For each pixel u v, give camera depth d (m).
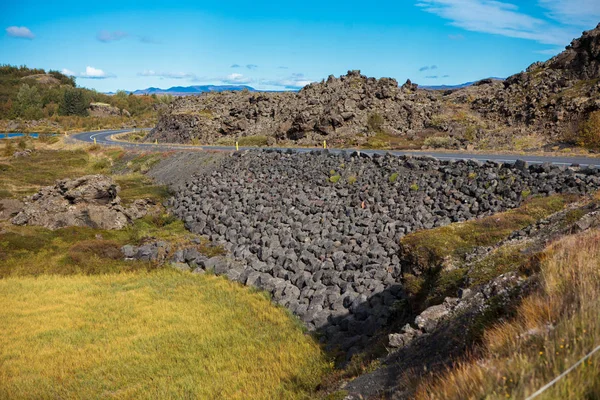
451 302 11.19
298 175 32.47
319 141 51.69
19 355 14.16
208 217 30.09
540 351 5.73
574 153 34.19
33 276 22.52
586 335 5.60
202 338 15.11
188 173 40.22
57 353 14.26
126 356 13.96
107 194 30.69
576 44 54.56
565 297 6.90
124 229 29.27
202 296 19.33
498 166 25.30
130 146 63.72
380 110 56.62
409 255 17.36
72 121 131.88
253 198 30.83
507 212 19.11
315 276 20.11
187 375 12.77
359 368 11.27
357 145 48.25
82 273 23.12
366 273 18.86
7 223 28.47
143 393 11.91
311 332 16.14
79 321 16.75
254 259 23.59
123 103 176.50
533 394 4.53
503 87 60.06
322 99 61.81
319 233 24.11
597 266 7.73
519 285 9.05
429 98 60.47
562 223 13.45
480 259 13.86
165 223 31.41
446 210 22.75
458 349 8.35
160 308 17.98
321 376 12.38
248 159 38.59
